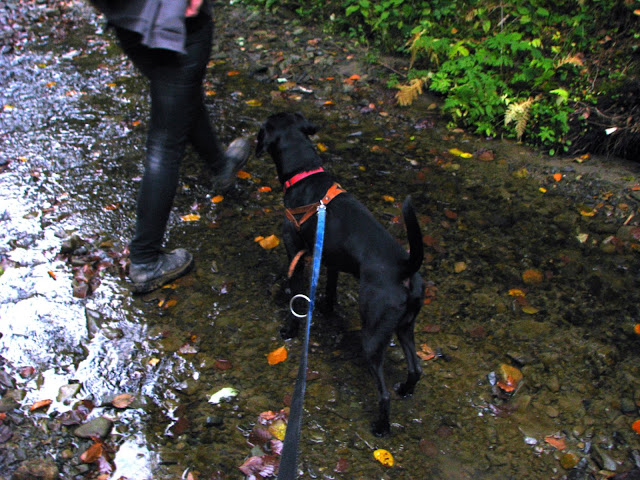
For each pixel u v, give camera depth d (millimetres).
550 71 3148
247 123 3217
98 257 2316
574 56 3289
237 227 2508
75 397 1809
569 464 1662
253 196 2688
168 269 2199
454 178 2826
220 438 1711
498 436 1739
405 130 3203
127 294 2176
